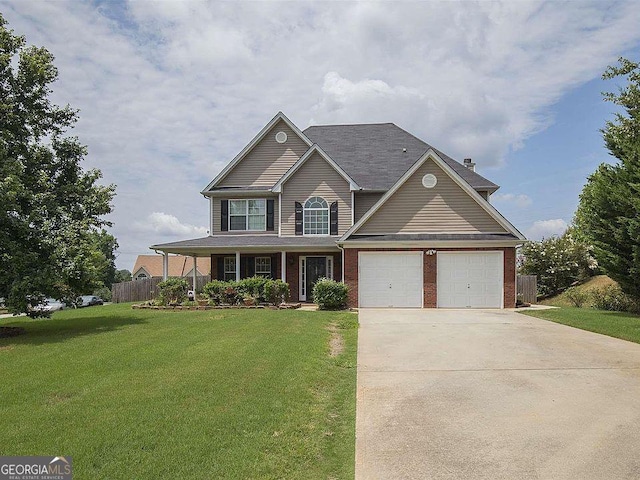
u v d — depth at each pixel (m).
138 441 5.77
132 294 32.41
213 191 24.94
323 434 6.30
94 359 10.09
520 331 14.16
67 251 14.09
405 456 5.68
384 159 26.61
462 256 20.94
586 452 5.70
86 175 16.12
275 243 23.12
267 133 25.48
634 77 13.97
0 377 8.74
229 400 7.29
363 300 21.08
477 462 5.50
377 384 8.69
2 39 15.15
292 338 12.31
